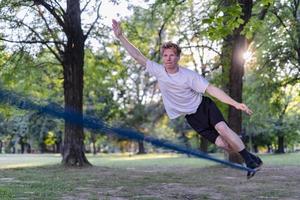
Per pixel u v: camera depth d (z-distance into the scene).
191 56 35.41
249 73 34.53
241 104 6.13
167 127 62.41
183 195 13.93
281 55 31.77
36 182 17.19
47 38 26.52
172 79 6.33
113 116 53.44
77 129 26.14
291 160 37.53
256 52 32.16
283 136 70.44
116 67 30.95
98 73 30.73
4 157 53.22
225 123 6.45
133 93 59.06
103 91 43.78
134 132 6.12
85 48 28.55
